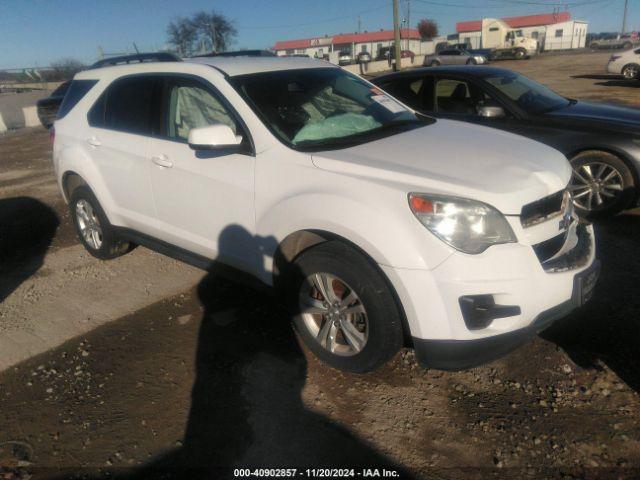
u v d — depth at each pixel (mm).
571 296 2795
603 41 55344
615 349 3246
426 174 2785
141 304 4137
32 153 11617
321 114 3617
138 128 4086
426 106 6047
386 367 3207
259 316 3852
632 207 5266
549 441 2592
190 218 3732
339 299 3047
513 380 3033
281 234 3107
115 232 4602
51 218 6465
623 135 5023
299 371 3215
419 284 2598
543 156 3213
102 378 3252
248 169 3273
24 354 3549
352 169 2910
